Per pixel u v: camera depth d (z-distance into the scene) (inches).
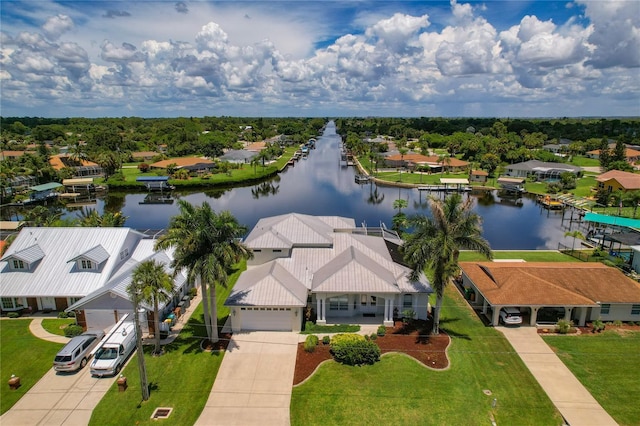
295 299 1384.1
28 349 1317.7
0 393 1109.7
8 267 1614.2
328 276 1471.5
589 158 6545.3
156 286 1197.7
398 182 5004.9
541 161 5438.0
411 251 1354.6
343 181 5452.8
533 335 1403.8
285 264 1635.1
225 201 4281.5
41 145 6441.9
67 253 1669.5
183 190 4972.9
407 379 1162.0
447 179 4813.0
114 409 1051.9
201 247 1288.1
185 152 7293.3
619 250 2285.9
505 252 2363.4
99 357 1205.1
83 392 1114.7
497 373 1198.3
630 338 1389.0
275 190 4877.0
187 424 1004.6
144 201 4387.3
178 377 1175.6
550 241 2721.5
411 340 1362.0
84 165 5388.8
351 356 1216.2
